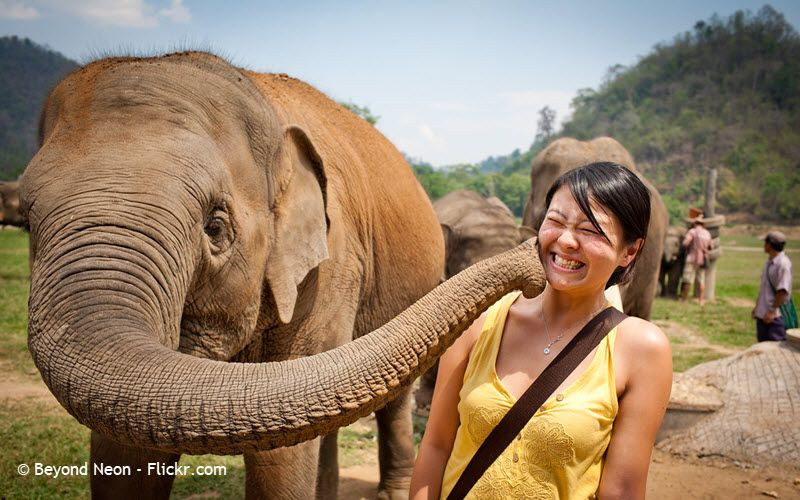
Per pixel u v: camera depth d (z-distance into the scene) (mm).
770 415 6363
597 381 1929
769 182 93312
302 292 3785
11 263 19500
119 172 2600
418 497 2113
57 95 3061
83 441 5934
